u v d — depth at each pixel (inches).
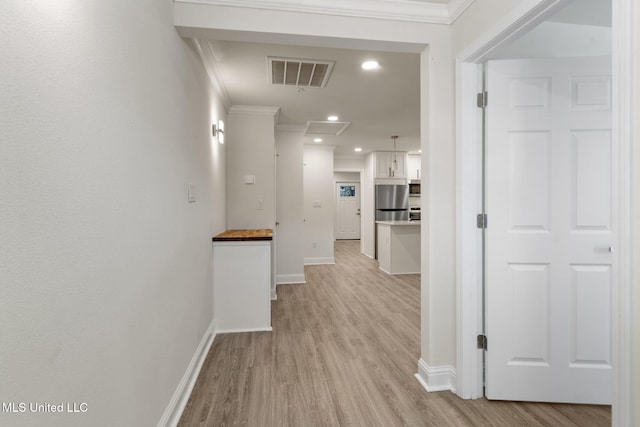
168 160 65.8
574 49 85.4
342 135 220.1
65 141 33.0
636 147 38.5
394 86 128.5
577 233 71.5
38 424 29.2
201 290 95.5
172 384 67.5
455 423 67.0
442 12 78.4
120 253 44.8
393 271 217.0
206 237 103.7
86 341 36.7
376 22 76.7
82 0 35.9
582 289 71.7
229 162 151.9
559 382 72.7
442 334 80.2
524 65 71.6
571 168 71.2
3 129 25.5
